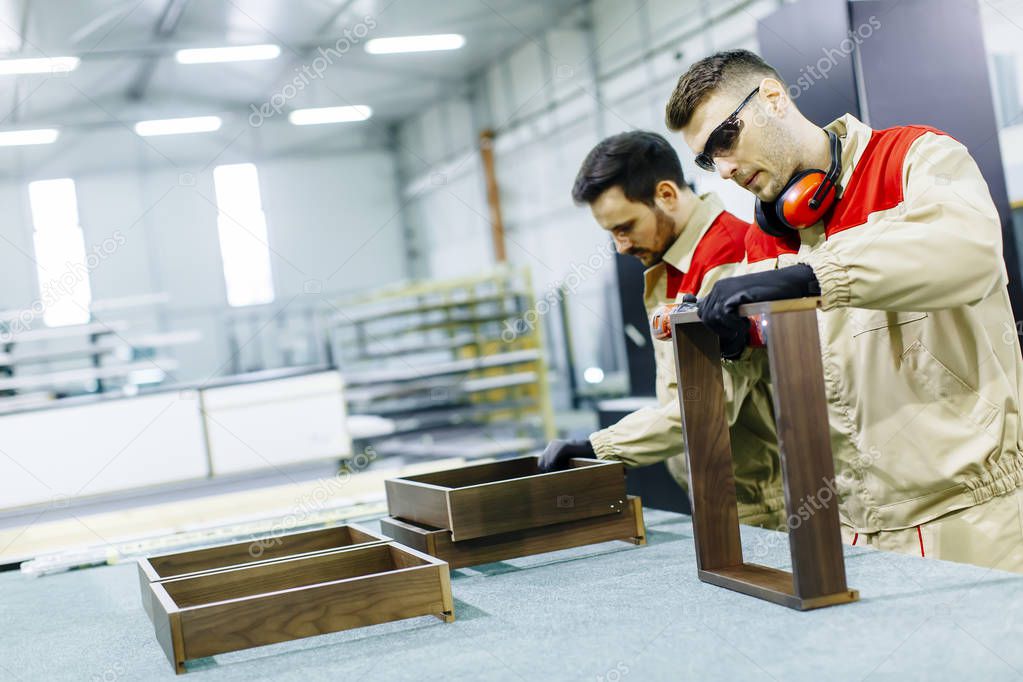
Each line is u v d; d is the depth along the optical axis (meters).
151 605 1.17
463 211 13.52
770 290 0.96
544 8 10.32
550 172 11.47
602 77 10.10
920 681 0.73
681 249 1.71
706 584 1.12
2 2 8.30
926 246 0.99
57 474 4.15
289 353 9.79
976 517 1.22
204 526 2.29
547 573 1.30
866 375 1.29
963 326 1.21
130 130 12.89
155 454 4.35
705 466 1.15
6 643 1.28
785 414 0.95
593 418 8.96
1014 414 1.23
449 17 10.47
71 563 1.95
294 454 4.68
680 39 8.59
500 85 12.35
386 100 13.60
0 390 6.00
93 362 6.32
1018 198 3.34
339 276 14.56
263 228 14.03
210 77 12.12
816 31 1.94
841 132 1.31
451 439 7.31
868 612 0.92
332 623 1.06
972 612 0.88
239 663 1.02
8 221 12.48
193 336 6.73
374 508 2.20
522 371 7.54
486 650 0.95
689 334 1.14
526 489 1.37
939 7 1.91
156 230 13.32
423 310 8.09
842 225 1.27
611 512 1.43
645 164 1.67
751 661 0.82
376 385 7.58
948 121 1.91
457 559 1.35
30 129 11.68
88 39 9.80
